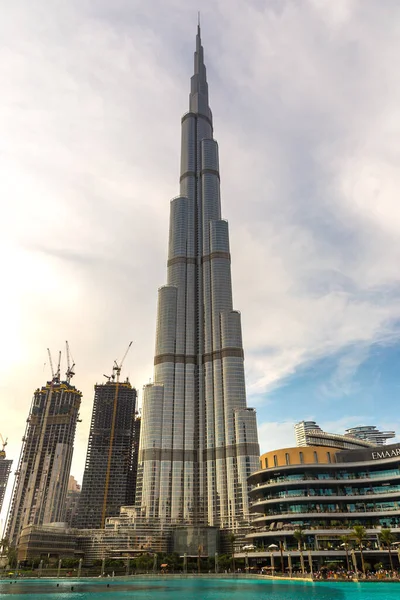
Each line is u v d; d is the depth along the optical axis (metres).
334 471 127.75
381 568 100.50
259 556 126.62
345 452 130.50
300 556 109.38
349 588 79.50
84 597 73.19
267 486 129.88
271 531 122.44
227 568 153.12
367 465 124.31
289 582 97.31
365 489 123.38
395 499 117.94
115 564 166.88
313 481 124.06
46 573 148.12
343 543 106.56
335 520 118.44
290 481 125.75
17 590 88.38
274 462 136.12
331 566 103.75
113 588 94.56
